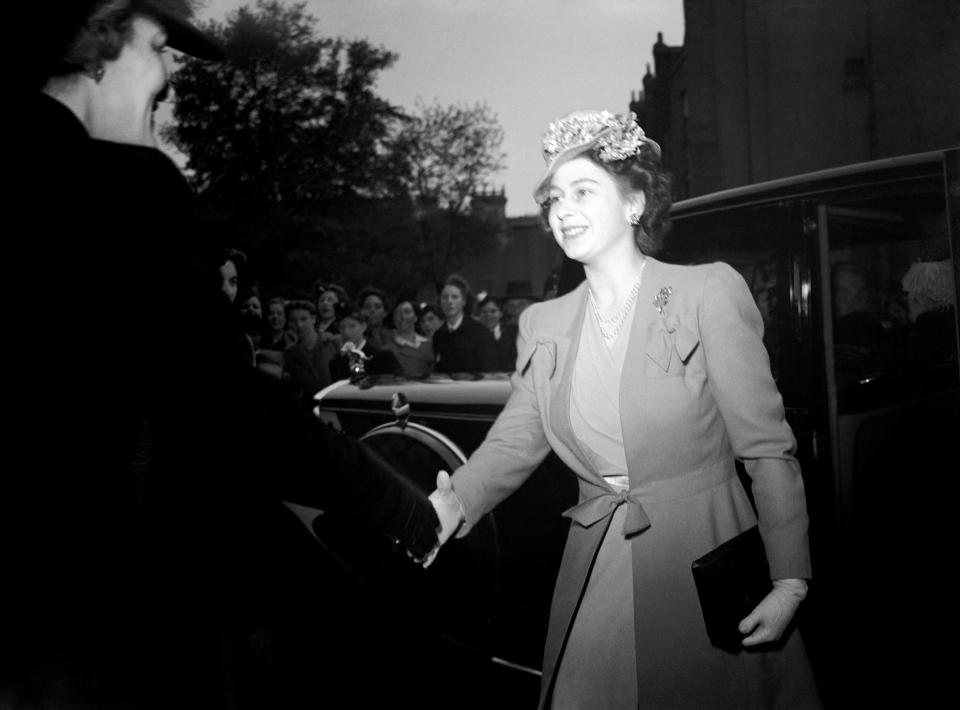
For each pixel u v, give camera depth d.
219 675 1.20
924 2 9.92
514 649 2.52
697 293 1.60
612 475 1.69
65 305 1.03
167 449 1.13
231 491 1.24
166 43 1.25
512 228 28.56
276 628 3.13
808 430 2.08
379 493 1.43
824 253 2.14
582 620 1.62
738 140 11.23
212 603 1.18
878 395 2.18
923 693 2.04
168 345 1.10
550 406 1.74
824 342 2.09
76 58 1.11
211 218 18.92
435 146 21.36
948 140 9.85
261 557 3.61
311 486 1.33
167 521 1.13
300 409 1.30
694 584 1.56
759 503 1.54
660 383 1.59
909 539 2.11
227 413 1.17
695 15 11.40
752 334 1.59
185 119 20.20
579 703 1.60
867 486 2.10
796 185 2.20
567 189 1.69
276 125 20.34
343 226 20.97
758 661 1.56
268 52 20.20
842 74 10.79
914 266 2.34
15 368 1.02
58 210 1.03
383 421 3.09
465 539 2.61
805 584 1.54
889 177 2.11
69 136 1.04
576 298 1.81
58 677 1.03
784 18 10.98
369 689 2.76
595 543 1.64
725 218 2.33
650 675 1.54
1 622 1.02
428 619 2.84
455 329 6.27
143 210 1.07
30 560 1.02
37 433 1.03
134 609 1.08
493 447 1.85
